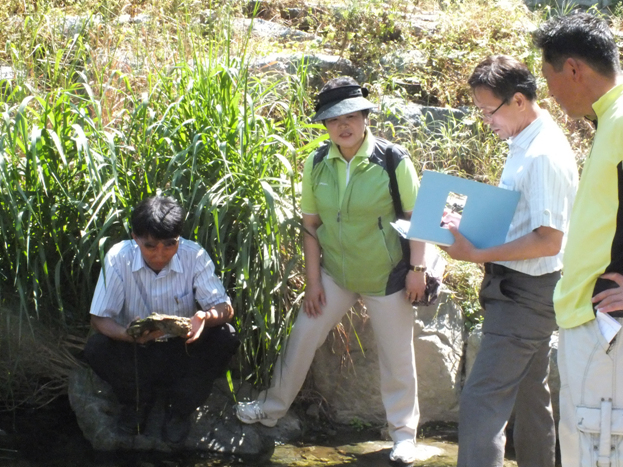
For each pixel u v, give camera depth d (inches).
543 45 91.2
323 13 257.9
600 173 86.0
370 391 161.6
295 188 157.6
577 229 89.6
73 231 154.9
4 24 203.8
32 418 153.9
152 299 141.0
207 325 139.6
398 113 210.2
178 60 185.6
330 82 135.0
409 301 141.0
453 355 163.5
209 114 154.7
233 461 144.2
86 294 157.3
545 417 126.6
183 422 145.5
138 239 134.9
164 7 209.3
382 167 135.0
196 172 150.3
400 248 138.7
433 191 110.8
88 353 138.9
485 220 112.3
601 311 86.1
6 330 153.0
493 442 114.4
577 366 90.0
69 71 172.4
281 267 152.6
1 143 146.3
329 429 159.9
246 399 153.1
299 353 145.4
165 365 141.8
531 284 115.7
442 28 251.0
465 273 173.5
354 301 146.8
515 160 116.1
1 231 150.6
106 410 148.3
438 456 148.3
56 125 153.0
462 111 218.5
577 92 89.3
